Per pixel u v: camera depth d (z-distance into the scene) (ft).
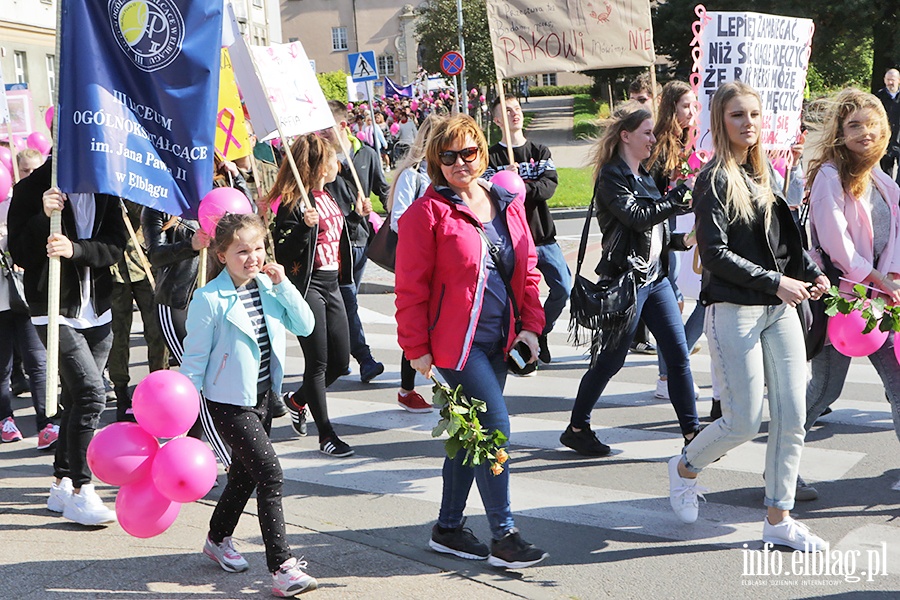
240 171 22.74
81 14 14.16
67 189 14.24
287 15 230.89
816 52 113.09
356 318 26.07
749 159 14.15
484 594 12.86
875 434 19.62
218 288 13.14
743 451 18.90
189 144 14.83
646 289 17.69
